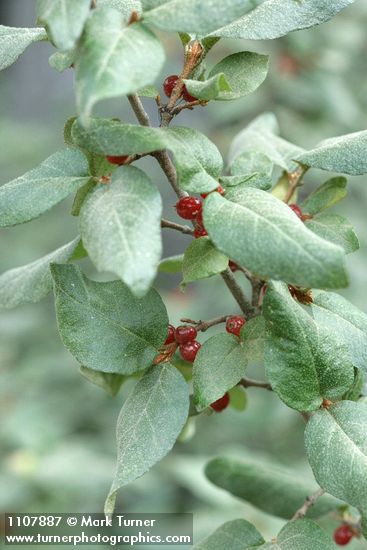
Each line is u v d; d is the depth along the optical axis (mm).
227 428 847
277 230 291
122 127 302
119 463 316
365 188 858
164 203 987
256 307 352
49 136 1146
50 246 1025
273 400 786
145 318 333
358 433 315
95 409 874
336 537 409
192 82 315
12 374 844
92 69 277
